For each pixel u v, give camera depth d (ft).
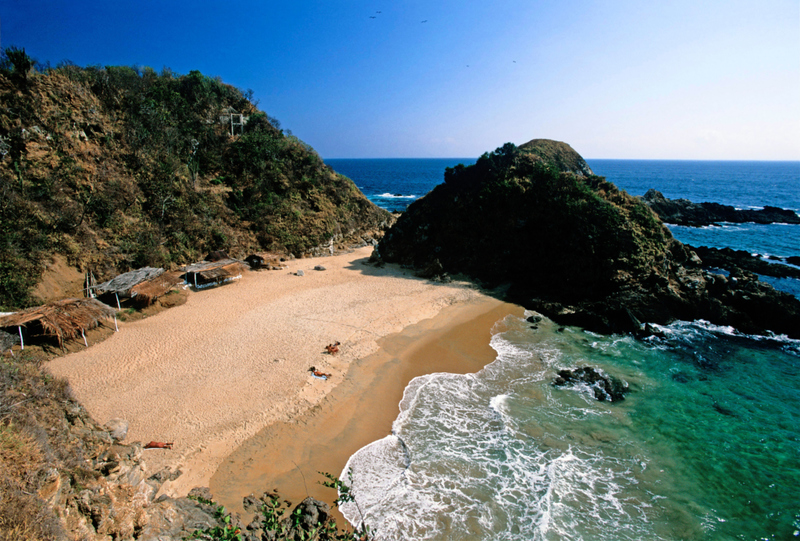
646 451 62.54
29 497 26.61
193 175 162.91
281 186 187.93
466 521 49.67
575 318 109.81
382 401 73.87
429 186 561.84
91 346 87.35
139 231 126.00
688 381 82.28
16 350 78.38
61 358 81.76
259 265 152.35
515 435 65.36
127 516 33.86
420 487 54.70
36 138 118.62
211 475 54.70
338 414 69.21
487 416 70.44
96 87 152.56
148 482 46.19
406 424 67.77
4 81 123.54
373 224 223.10
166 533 36.78
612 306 111.65
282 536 42.34
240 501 50.34
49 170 115.03
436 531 48.24
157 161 147.74
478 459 60.08
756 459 61.26
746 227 250.37
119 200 125.90
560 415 70.85
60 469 31.60
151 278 111.45
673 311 113.19
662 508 52.47
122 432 46.03
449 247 153.48
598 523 50.01
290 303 116.88
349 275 147.33
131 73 179.01
